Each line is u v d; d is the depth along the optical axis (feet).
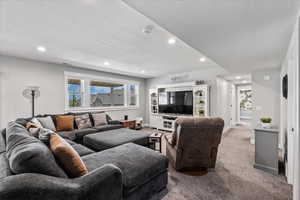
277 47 8.10
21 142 4.17
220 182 6.95
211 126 6.97
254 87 13.92
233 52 9.04
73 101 15.28
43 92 12.93
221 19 5.29
